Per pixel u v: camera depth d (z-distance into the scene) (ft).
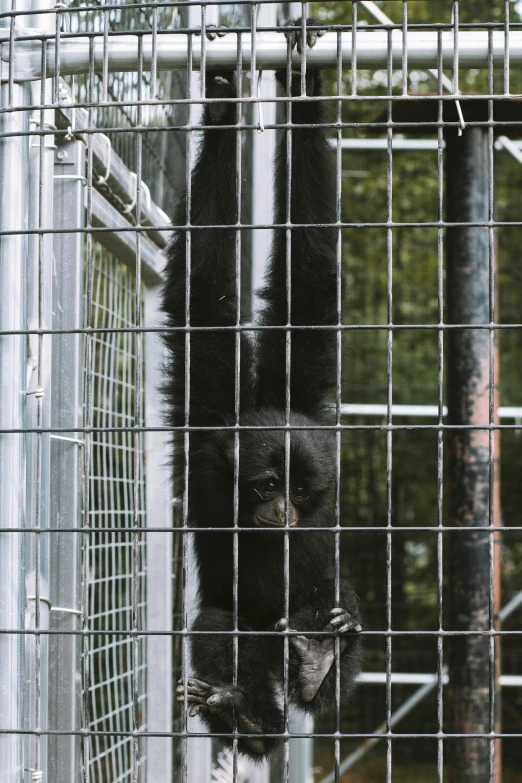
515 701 45.96
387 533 9.86
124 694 18.98
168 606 20.10
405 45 10.32
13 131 11.17
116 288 20.12
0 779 10.44
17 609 10.73
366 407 34.12
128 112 18.89
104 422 18.66
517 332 45.98
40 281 10.41
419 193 48.47
